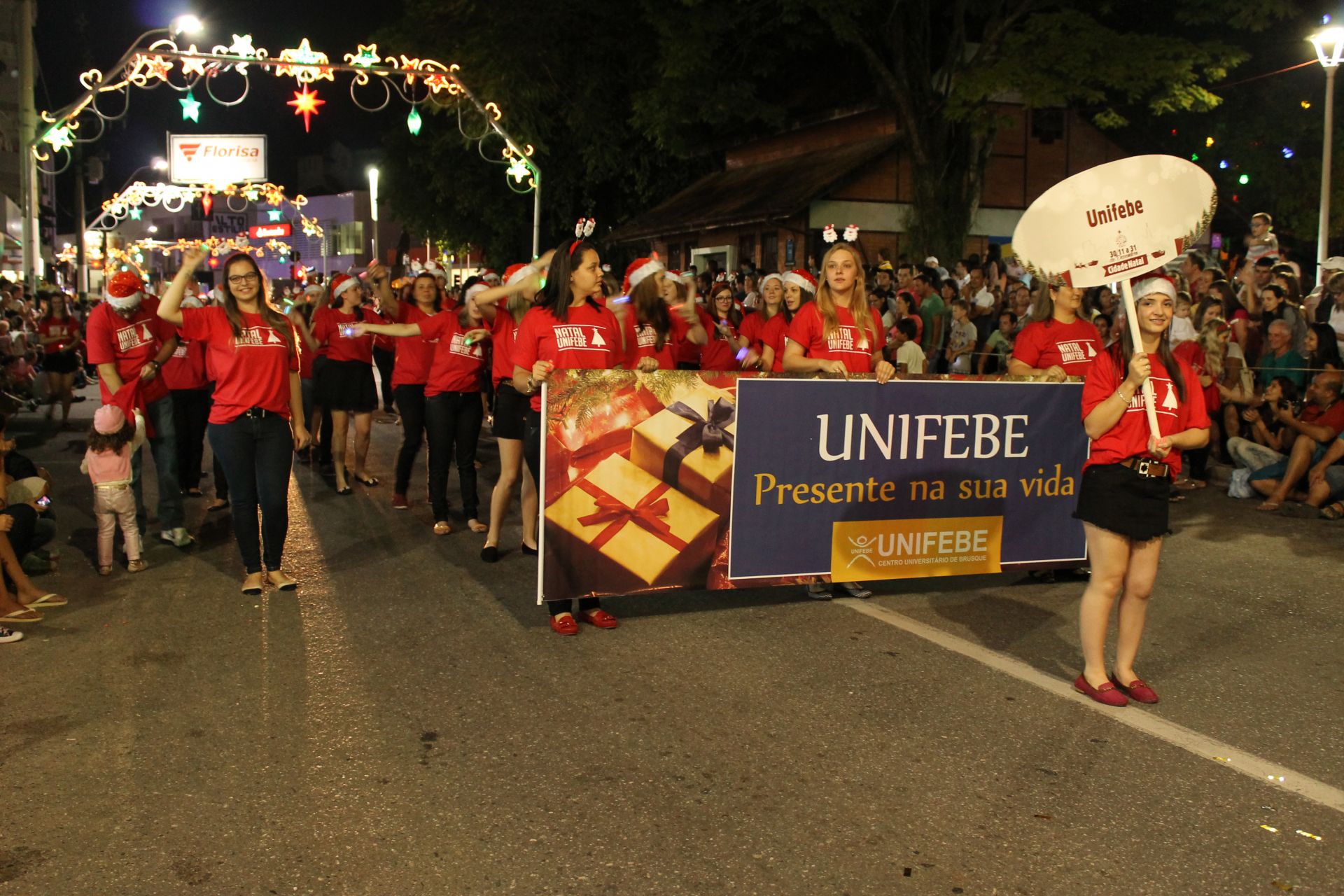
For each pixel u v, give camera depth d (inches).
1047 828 141.0
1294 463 354.3
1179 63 666.2
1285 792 151.8
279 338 251.1
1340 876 129.8
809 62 1036.5
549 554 217.8
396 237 2564.0
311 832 139.6
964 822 142.6
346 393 395.2
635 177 1220.5
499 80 966.4
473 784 153.3
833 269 240.8
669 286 293.3
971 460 243.1
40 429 580.1
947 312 543.5
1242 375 400.2
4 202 1376.7
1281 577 270.1
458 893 125.5
